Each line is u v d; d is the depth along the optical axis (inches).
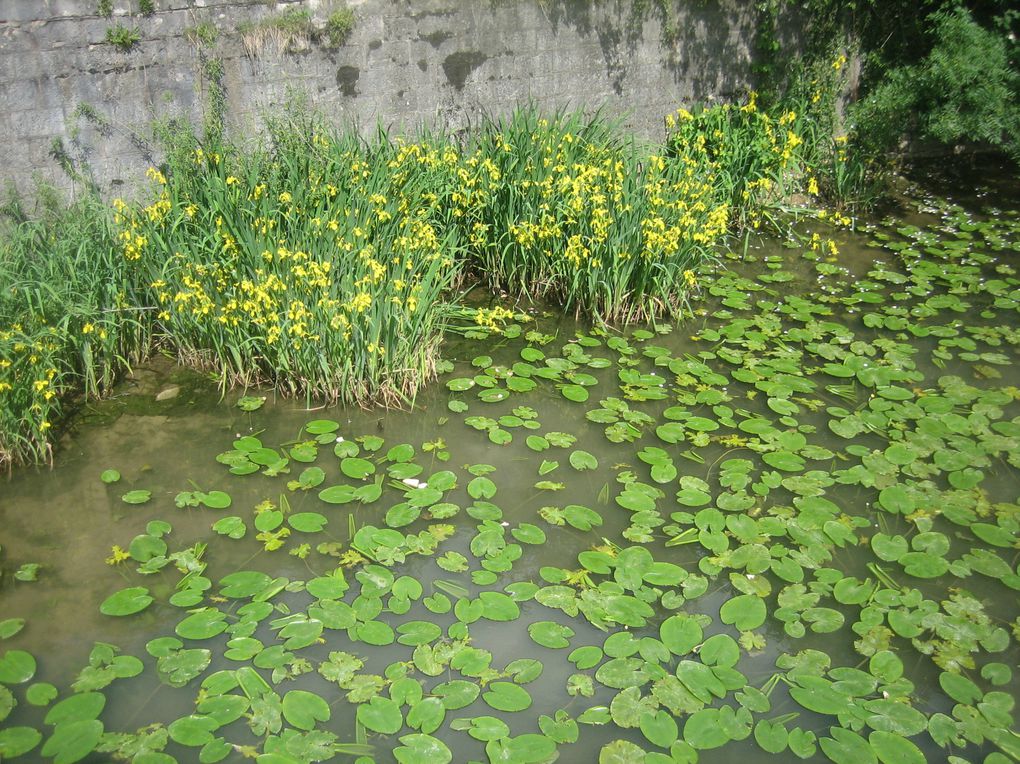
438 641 153.0
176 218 227.5
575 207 251.1
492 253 268.1
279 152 251.0
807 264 290.4
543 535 175.6
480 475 193.0
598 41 301.7
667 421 212.1
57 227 225.5
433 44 276.7
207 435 203.0
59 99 233.1
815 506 184.9
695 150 304.5
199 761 131.1
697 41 319.3
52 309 205.6
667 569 168.9
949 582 168.9
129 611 155.7
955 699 144.7
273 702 140.2
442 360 233.6
